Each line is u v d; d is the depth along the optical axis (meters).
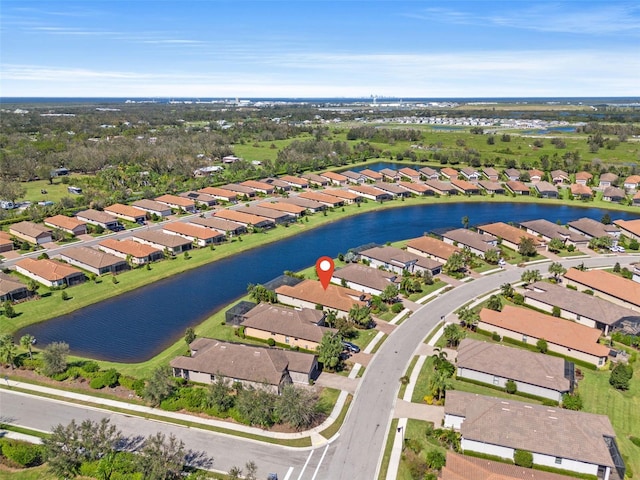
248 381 67.00
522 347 82.50
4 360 72.75
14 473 52.72
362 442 58.28
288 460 55.09
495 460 55.53
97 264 113.19
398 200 192.50
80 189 191.25
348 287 105.75
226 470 53.22
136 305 99.62
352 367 75.06
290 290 97.38
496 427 56.72
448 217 170.62
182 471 52.47
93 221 149.50
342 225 159.88
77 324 91.25
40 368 72.81
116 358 79.06
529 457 53.94
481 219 168.12
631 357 77.94
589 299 93.06
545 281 110.62
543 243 134.62
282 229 151.88
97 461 52.47
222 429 60.16
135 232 144.75
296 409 59.81
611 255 129.25
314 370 73.31
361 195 195.00
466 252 123.06
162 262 122.12
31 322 91.31
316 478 52.50
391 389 69.31
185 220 157.88
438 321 90.94
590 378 73.31
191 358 71.38
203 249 132.12
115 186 194.88
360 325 88.06
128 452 54.78
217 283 111.00
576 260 125.19
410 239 144.00
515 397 68.12
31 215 151.75
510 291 101.44
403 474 53.28
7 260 121.06
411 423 61.84
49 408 63.78
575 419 58.03
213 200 178.25
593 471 53.28
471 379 71.88
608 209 181.00
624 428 61.78
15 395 66.56
